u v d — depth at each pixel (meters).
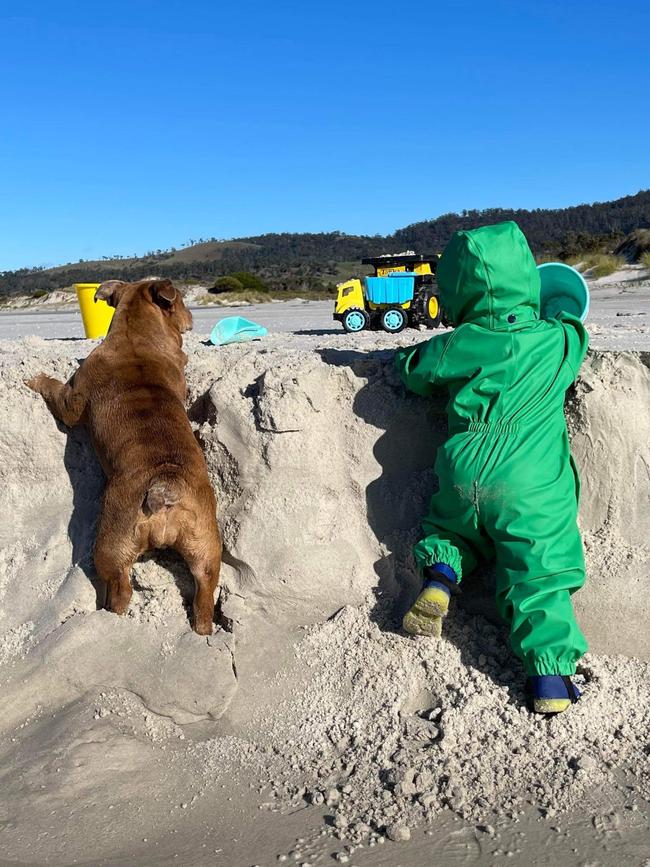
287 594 1.35
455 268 1.30
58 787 1.10
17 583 1.50
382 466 1.44
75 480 1.58
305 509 1.39
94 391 1.46
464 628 1.30
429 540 1.27
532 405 1.25
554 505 1.20
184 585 1.37
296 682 1.27
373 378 1.47
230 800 1.08
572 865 0.91
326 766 1.13
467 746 1.12
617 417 1.35
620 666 1.23
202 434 1.47
